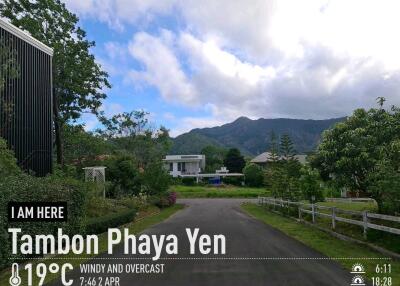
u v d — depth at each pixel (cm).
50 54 2403
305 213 2481
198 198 6406
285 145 3491
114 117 5359
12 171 1470
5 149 1600
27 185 1218
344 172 1622
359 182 1627
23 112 2095
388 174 1326
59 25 3475
